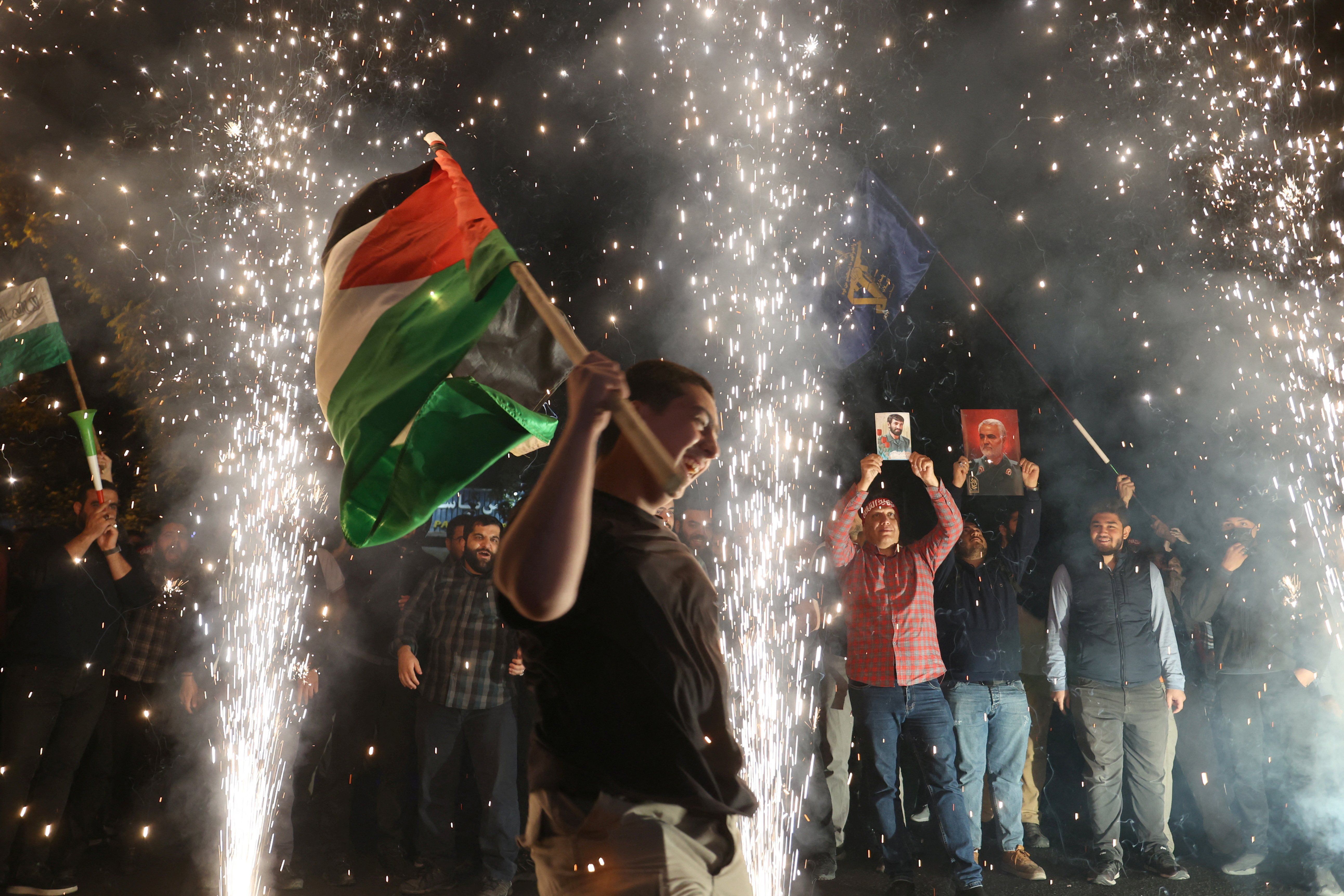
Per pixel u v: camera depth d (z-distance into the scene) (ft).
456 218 6.46
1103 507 18.25
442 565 17.13
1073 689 17.66
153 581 17.62
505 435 6.25
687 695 4.92
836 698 17.34
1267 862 17.39
